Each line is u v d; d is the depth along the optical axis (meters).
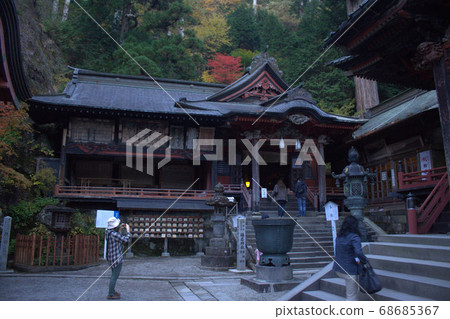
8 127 14.07
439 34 8.15
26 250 10.81
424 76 10.86
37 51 25.14
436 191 11.83
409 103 21.05
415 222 11.02
